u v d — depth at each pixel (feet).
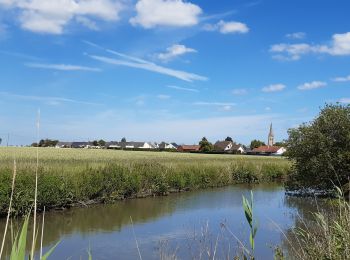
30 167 68.18
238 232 47.42
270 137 423.64
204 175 112.16
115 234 49.90
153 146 482.28
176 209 70.54
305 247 22.39
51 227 53.52
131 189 85.61
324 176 80.69
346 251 17.97
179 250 37.40
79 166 83.66
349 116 82.74
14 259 6.75
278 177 142.31
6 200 55.62
